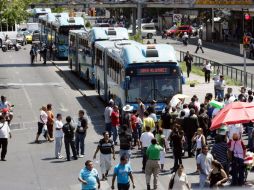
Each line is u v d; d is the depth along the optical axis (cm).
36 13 16088
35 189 3759
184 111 4422
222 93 6444
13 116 6325
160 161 4044
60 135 4506
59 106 6875
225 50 12912
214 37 15025
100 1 13775
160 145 3975
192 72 9356
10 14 8750
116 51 5966
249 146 4353
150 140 4016
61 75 9650
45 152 4762
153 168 3612
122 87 5388
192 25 18138
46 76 9519
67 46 11500
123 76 5381
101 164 3859
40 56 11831
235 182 3556
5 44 14025
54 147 4941
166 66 5300
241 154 3550
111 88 6225
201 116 4444
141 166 4228
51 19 12912
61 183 3888
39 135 5144
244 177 3612
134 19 14512
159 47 5428
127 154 3888
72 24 11375
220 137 3631
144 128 4441
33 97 7538
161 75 5300
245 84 7250
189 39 16012
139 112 4956
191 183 3725
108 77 6444
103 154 3844
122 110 5347
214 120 3747
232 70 8888
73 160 4472
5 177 4050
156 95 5294
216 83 6475
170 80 5316
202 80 8538
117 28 7788
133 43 6431
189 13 18012
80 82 8781
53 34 12106
